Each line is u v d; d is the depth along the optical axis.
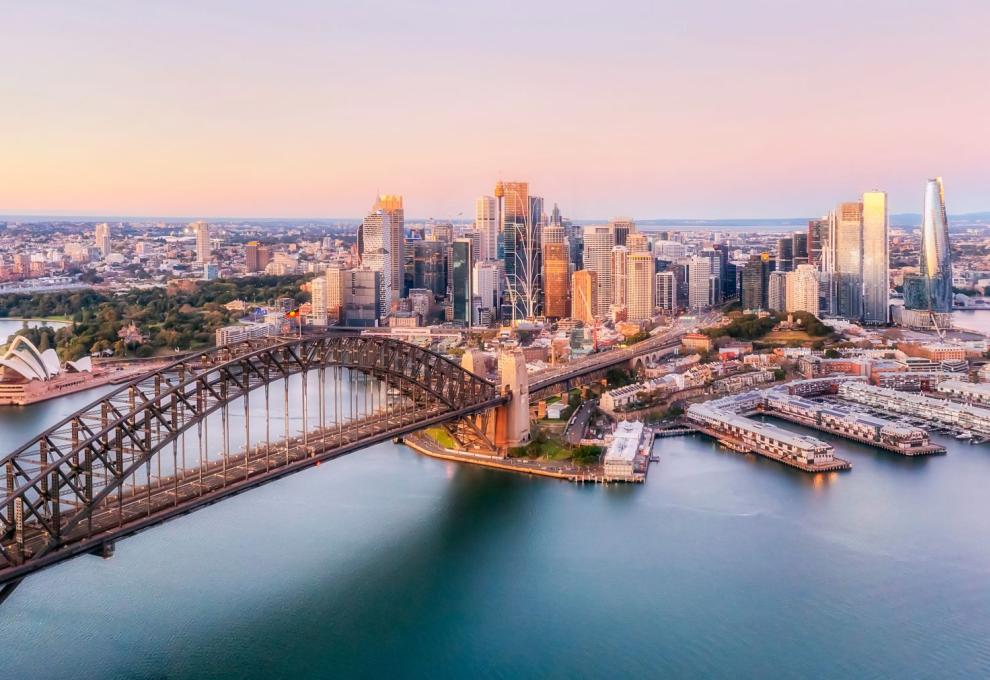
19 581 161.25
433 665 176.88
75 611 195.62
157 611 196.12
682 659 180.75
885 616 198.50
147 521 182.75
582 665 178.50
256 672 172.38
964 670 176.75
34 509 166.88
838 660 180.38
